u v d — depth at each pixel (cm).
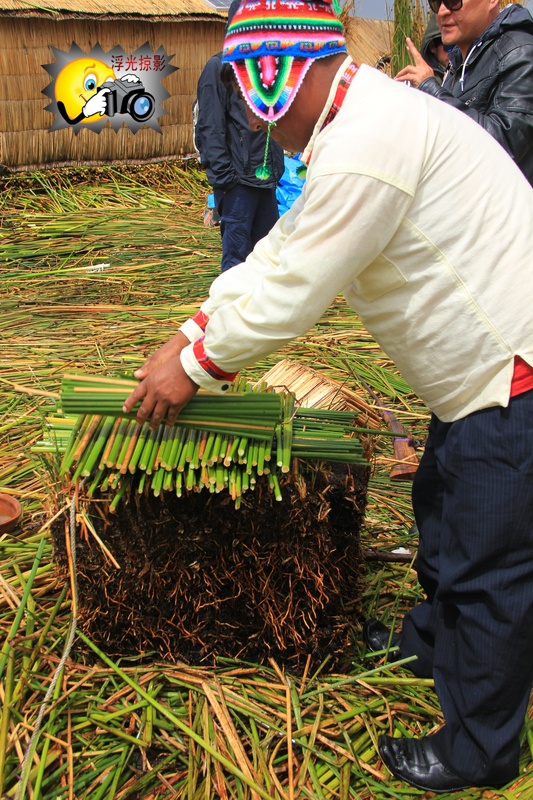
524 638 170
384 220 150
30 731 187
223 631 208
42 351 402
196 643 210
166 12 751
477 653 173
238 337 163
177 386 175
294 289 156
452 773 183
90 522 192
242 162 445
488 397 164
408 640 213
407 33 642
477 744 178
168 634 207
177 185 799
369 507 285
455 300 159
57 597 229
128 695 200
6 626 217
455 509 174
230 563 199
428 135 151
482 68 269
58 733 189
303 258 153
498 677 172
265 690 203
